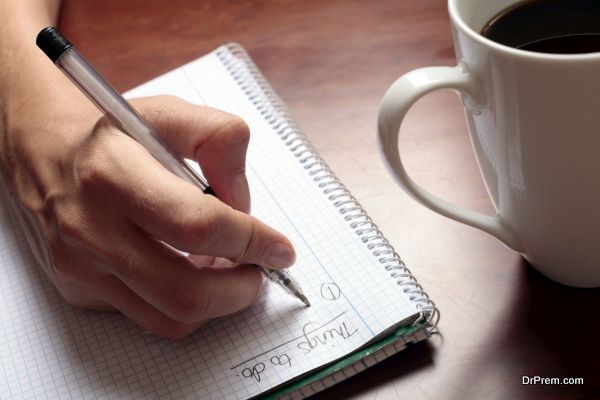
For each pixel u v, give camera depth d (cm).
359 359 57
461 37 52
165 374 58
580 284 60
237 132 61
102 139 61
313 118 81
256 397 56
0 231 74
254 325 60
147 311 59
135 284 57
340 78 84
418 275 64
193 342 60
